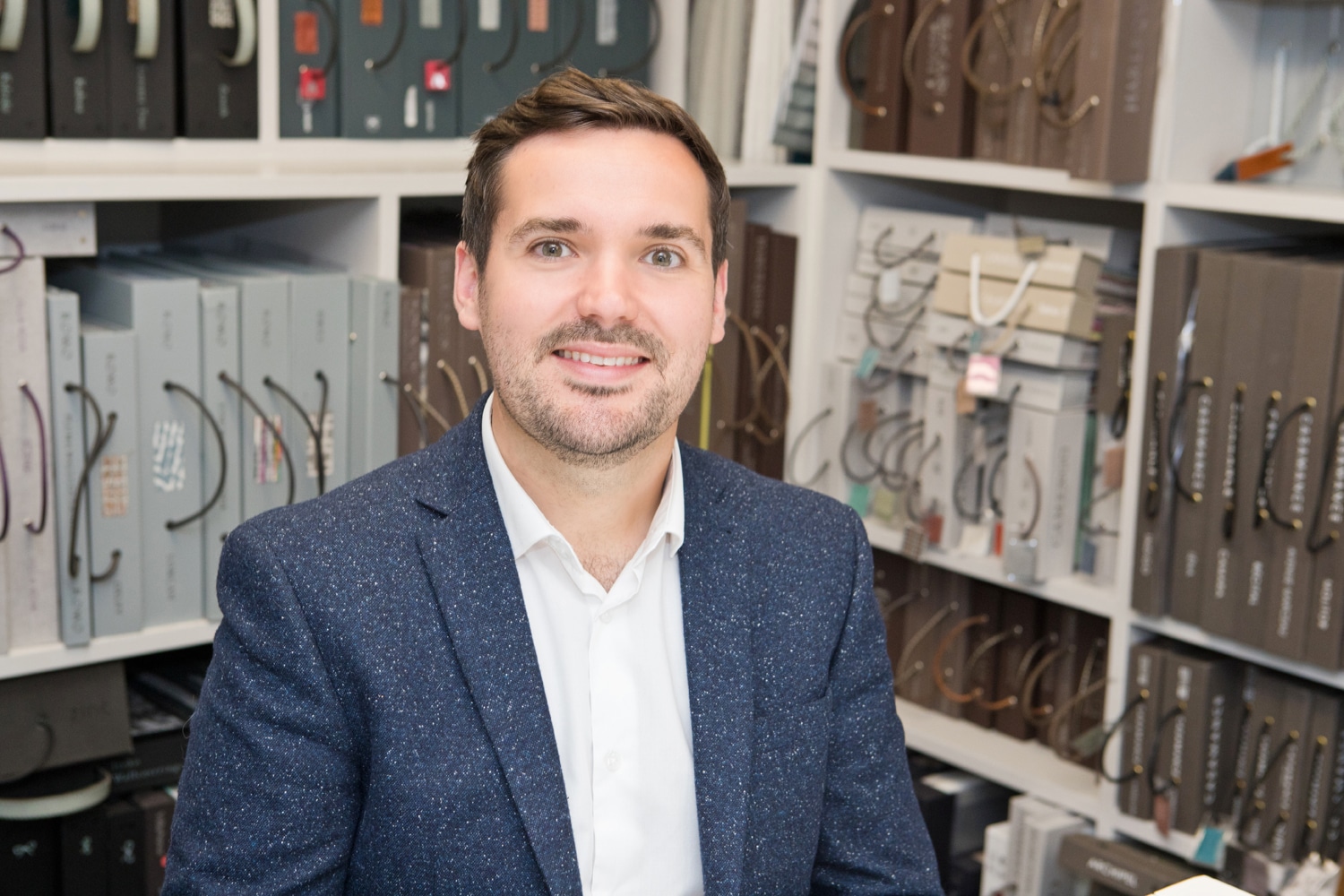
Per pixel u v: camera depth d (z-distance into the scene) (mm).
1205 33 1890
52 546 1756
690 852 1166
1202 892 998
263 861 1070
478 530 1149
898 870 1255
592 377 1092
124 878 1869
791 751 1200
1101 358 2037
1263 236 2053
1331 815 1865
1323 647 1786
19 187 1600
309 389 1898
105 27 1798
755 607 1231
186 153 1902
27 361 1688
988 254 2072
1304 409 1757
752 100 2312
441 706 1096
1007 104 2066
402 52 2072
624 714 1170
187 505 1837
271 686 1092
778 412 2398
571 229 1084
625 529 1189
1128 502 1985
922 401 2295
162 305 1767
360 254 1963
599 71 2273
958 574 2342
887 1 2205
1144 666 2000
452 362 2018
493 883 1077
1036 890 2096
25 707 1758
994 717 2348
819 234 2350
